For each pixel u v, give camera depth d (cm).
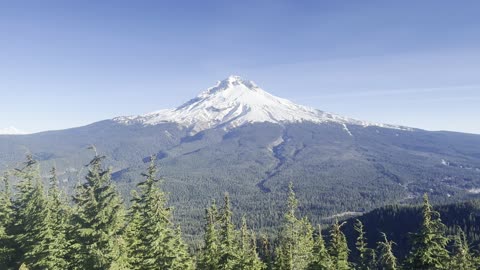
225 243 4438
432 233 2755
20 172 4288
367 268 4809
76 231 3466
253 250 5228
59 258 3650
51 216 3922
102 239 3231
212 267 4416
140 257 3856
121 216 3438
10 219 4412
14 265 4206
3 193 4434
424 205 2809
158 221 3306
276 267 5431
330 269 4566
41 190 4106
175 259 3366
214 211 4500
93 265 3300
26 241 4075
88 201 3384
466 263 3984
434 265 2752
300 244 5278
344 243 4903
